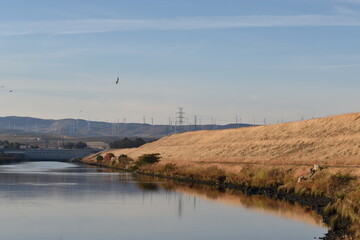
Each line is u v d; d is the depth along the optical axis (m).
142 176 91.12
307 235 31.28
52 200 48.75
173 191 58.53
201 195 53.75
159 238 30.80
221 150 126.06
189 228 34.03
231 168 78.00
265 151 104.56
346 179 47.75
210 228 34.06
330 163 71.25
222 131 159.50
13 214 39.38
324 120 110.19
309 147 92.69
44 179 79.50
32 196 52.16
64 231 32.62
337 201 37.94
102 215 39.34
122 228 33.91
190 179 78.38
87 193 55.84
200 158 122.31
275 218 37.81
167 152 163.12
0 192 56.22
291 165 71.75
